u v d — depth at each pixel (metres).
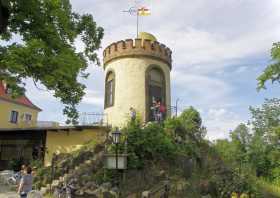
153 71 27.58
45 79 13.33
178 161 20.64
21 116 44.19
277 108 40.97
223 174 22.56
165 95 27.50
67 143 24.44
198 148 23.75
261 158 38.50
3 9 11.16
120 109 26.25
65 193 16.62
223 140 39.69
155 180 18.44
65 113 16.56
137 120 21.05
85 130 24.22
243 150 40.06
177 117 24.20
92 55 17.31
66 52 14.51
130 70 26.88
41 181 19.45
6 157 26.59
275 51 17.36
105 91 28.52
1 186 19.69
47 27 13.95
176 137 22.64
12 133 26.70
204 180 20.73
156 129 21.17
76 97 16.27
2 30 11.23
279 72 17.41
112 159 14.53
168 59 28.61
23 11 13.63
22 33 14.16
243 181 22.67
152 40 27.86
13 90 13.91
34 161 23.41
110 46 28.56
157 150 20.05
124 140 18.72
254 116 41.72
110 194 16.27
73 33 15.14
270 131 39.41
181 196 18.05
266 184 28.77
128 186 17.28
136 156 18.61
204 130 26.05
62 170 19.86
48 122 36.78
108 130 22.94
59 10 14.30
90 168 18.66
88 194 16.19
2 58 12.61
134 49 27.16
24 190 12.55
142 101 26.22
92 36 17.09
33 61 12.80
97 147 20.69
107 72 28.53
